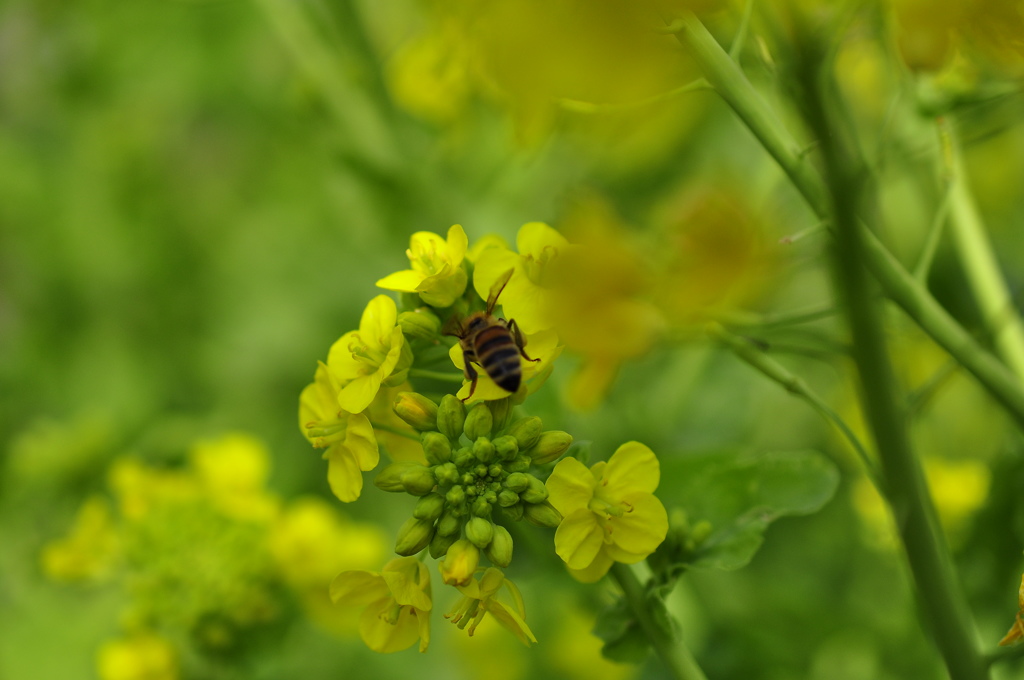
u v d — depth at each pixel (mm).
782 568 594
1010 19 390
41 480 685
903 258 523
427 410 418
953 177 433
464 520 417
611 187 632
